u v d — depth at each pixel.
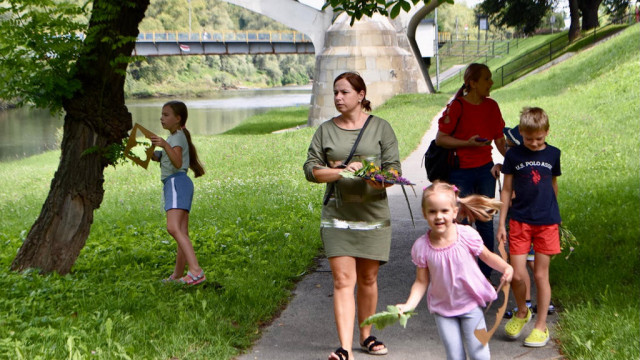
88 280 6.63
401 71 43.03
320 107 42.44
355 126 4.86
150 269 7.45
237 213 10.66
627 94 22.88
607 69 28.73
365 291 4.99
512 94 32.66
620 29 41.25
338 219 4.80
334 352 4.62
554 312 5.63
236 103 83.44
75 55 6.69
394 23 45.44
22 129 51.88
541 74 37.28
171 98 105.12
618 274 6.31
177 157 6.43
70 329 4.93
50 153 32.56
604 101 22.92
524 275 5.12
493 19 59.19
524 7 52.81
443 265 4.02
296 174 15.83
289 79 155.25
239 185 14.31
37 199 16.08
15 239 9.52
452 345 4.05
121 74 6.83
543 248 5.06
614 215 8.84
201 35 66.62
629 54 28.83
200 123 54.75
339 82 4.80
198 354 4.69
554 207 5.09
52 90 6.63
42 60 6.65
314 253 7.94
